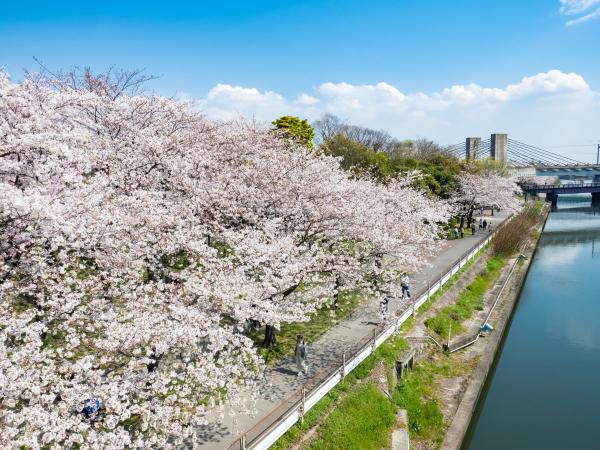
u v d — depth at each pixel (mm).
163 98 17734
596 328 25969
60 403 7656
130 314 9297
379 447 12164
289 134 30562
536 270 39156
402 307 18953
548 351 22938
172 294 10945
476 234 42062
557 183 99562
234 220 15555
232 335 10250
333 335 16203
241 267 12062
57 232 9414
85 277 11586
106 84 17797
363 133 56531
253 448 9797
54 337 10492
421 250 22766
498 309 25188
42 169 10250
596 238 55219
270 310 11445
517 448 14992
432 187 40062
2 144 10297
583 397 18328
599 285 34438
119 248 11172
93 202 10047
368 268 16797
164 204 13836
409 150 61656
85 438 8508
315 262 14484
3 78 11750
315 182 16594
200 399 10039
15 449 6961
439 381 16938
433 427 14211
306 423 11406
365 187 22141
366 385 13820
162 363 10375
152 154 15273
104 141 14922
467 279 27469
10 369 7117
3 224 9086
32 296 10156
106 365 9156
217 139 20219
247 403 11594
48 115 12234
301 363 13195
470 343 20109
